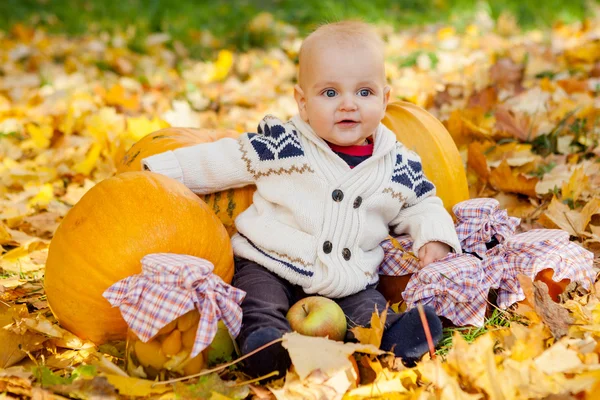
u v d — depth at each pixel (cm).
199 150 284
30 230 382
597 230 322
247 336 230
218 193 295
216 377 222
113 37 841
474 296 257
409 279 288
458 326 261
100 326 248
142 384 220
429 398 212
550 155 428
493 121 465
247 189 297
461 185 329
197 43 826
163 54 784
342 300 272
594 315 254
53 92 626
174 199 254
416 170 292
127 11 945
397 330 238
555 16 889
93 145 476
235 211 296
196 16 938
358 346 220
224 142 287
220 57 705
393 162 286
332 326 240
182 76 712
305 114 283
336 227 272
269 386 229
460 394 208
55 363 248
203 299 223
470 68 646
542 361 220
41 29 893
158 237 244
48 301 256
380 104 276
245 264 278
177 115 506
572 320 244
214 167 281
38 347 259
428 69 684
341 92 270
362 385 230
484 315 262
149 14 927
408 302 264
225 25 893
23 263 335
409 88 601
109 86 652
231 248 271
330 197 273
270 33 841
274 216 280
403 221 291
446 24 886
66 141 511
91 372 228
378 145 283
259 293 257
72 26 903
